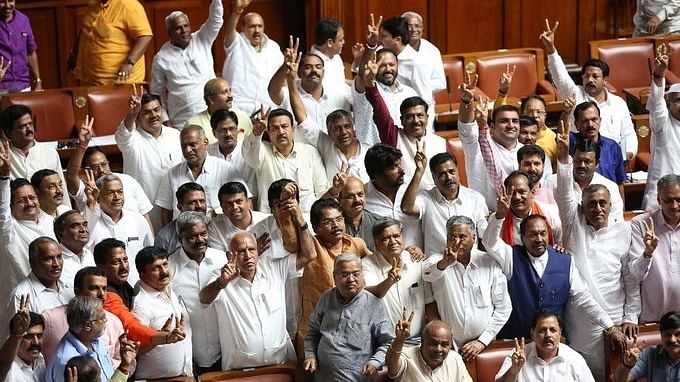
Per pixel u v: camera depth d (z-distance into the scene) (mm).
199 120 18047
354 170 17031
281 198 14766
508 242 15648
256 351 14648
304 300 14922
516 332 15273
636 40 21938
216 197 16875
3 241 15141
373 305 14383
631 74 21844
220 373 14336
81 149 16281
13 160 16875
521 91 21250
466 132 16719
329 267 14844
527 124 17219
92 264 14953
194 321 14727
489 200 16906
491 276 15023
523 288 15078
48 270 14234
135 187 16625
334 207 14922
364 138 17641
